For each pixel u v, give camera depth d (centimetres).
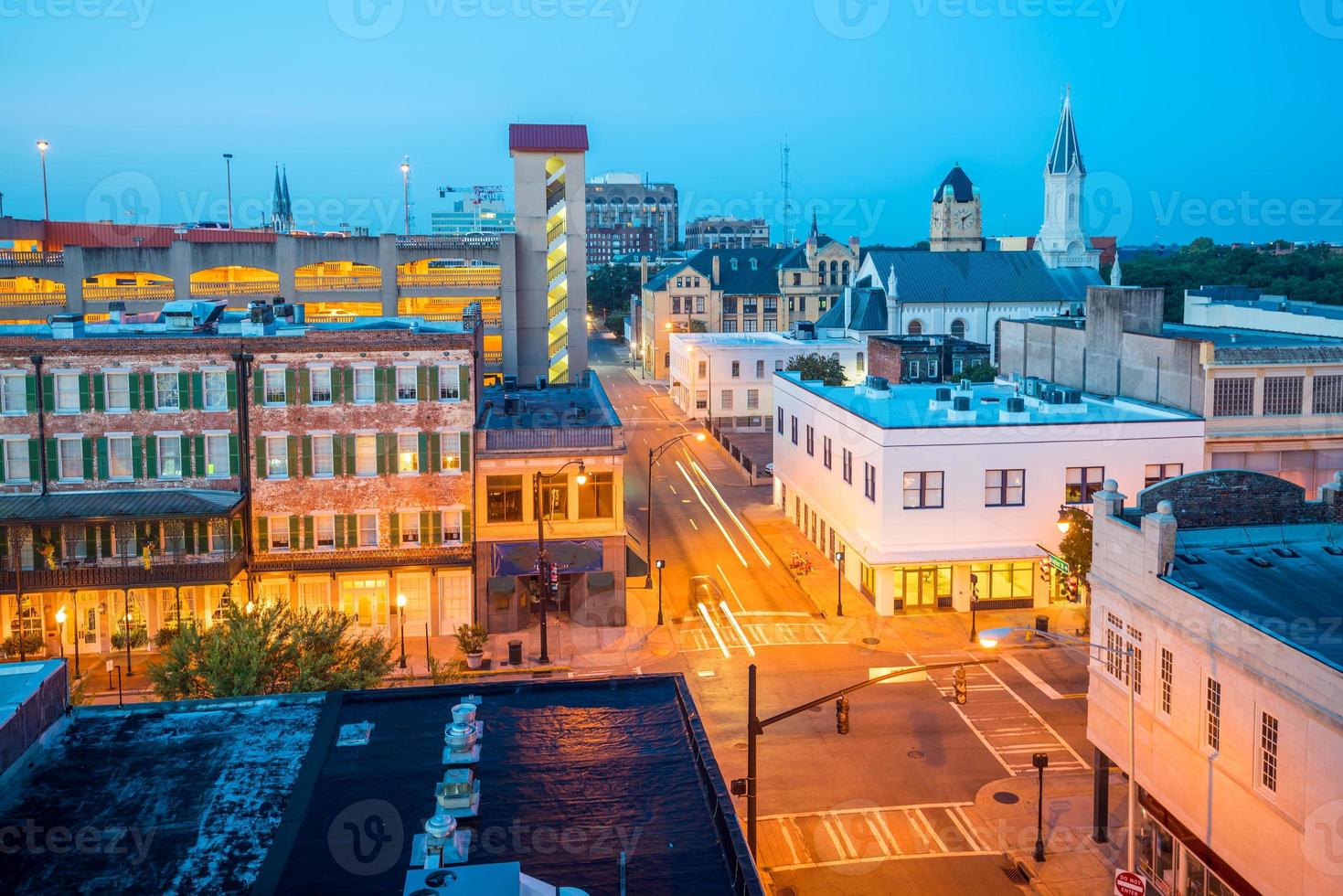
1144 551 3047
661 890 1789
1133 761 2809
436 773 2194
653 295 15412
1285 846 2473
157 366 5125
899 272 13400
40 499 5034
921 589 5612
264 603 4122
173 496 5091
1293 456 5641
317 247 8375
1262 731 2561
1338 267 13950
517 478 5353
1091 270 13812
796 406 7306
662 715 2469
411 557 5309
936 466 5453
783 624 5481
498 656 5072
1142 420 5519
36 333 6100
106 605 5100
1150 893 3161
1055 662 4944
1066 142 15812
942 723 4328
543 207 9112
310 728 2412
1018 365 7856
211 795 2105
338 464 5259
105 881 1812
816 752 4081
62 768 2209
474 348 5312
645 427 11238
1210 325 9488
